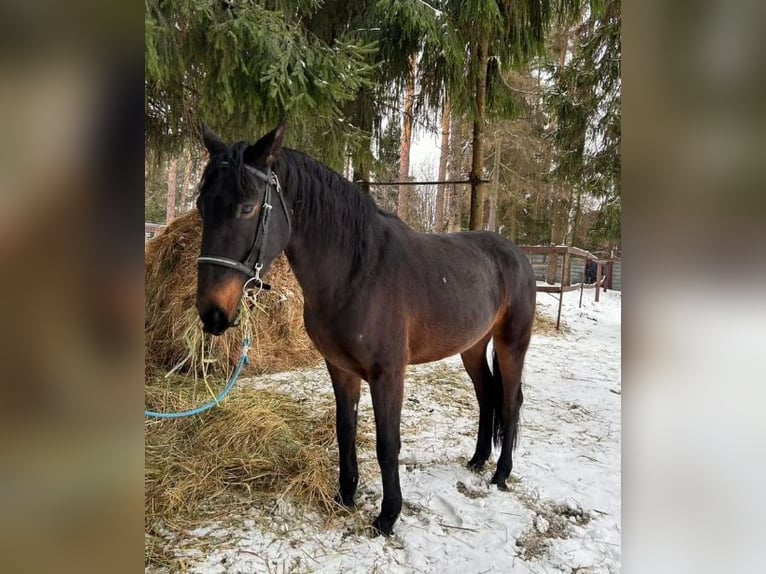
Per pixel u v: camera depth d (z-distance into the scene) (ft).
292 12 10.66
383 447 6.14
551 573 5.71
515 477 7.90
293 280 14.78
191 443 8.42
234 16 8.19
